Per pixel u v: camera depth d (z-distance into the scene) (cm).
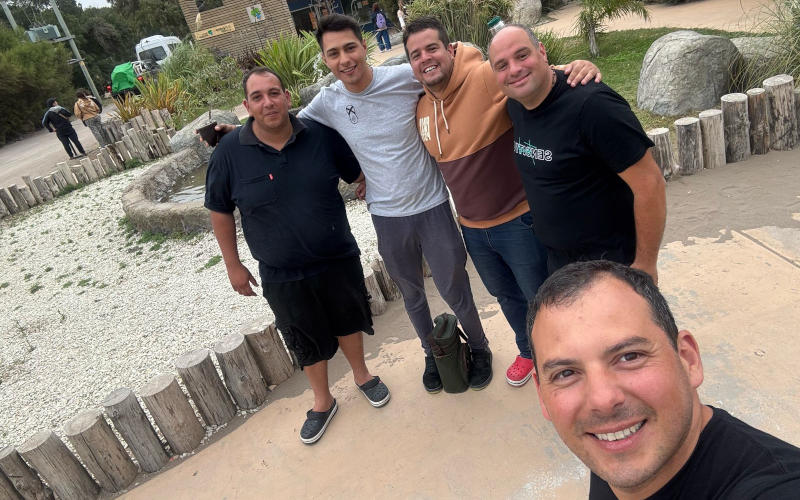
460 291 261
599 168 180
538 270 236
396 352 331
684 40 587
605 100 166
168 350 428
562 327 87
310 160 237
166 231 664
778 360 246
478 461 241
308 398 312
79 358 455
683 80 583
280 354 328
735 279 304
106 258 659
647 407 81
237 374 308
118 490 285
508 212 226
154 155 1134
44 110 2506
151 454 288
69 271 654
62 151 1544
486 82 206
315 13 2223
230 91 1561
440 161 229
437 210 243
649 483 89
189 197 779
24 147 1995
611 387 81
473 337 280
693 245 346
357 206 601
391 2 2052
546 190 189
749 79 571
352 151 251
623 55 877
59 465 272
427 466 246
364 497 240
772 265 308
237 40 1959
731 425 87
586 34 936
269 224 238
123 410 276
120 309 521
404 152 235
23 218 950
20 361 476
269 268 250
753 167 425
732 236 344
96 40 4775
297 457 273
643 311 86
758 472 78
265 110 219
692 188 417
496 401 271
